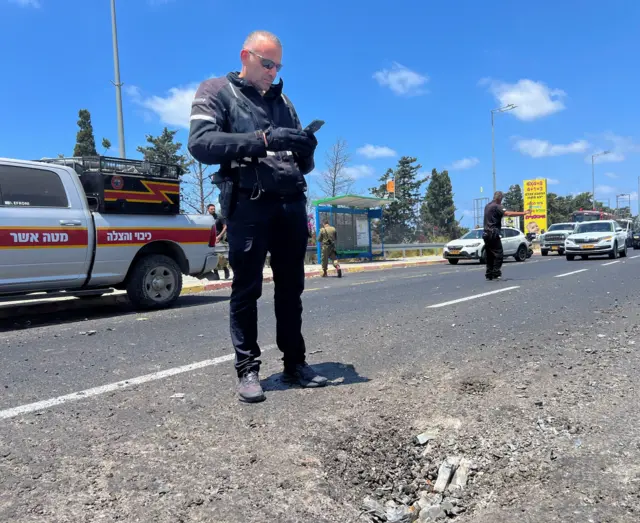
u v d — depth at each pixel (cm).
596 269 1370
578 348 437
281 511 203
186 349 473
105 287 731
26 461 240
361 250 2277
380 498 224
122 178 724
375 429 276
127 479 223
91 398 331
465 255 1998
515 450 251
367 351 445
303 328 566
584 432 264
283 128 292
